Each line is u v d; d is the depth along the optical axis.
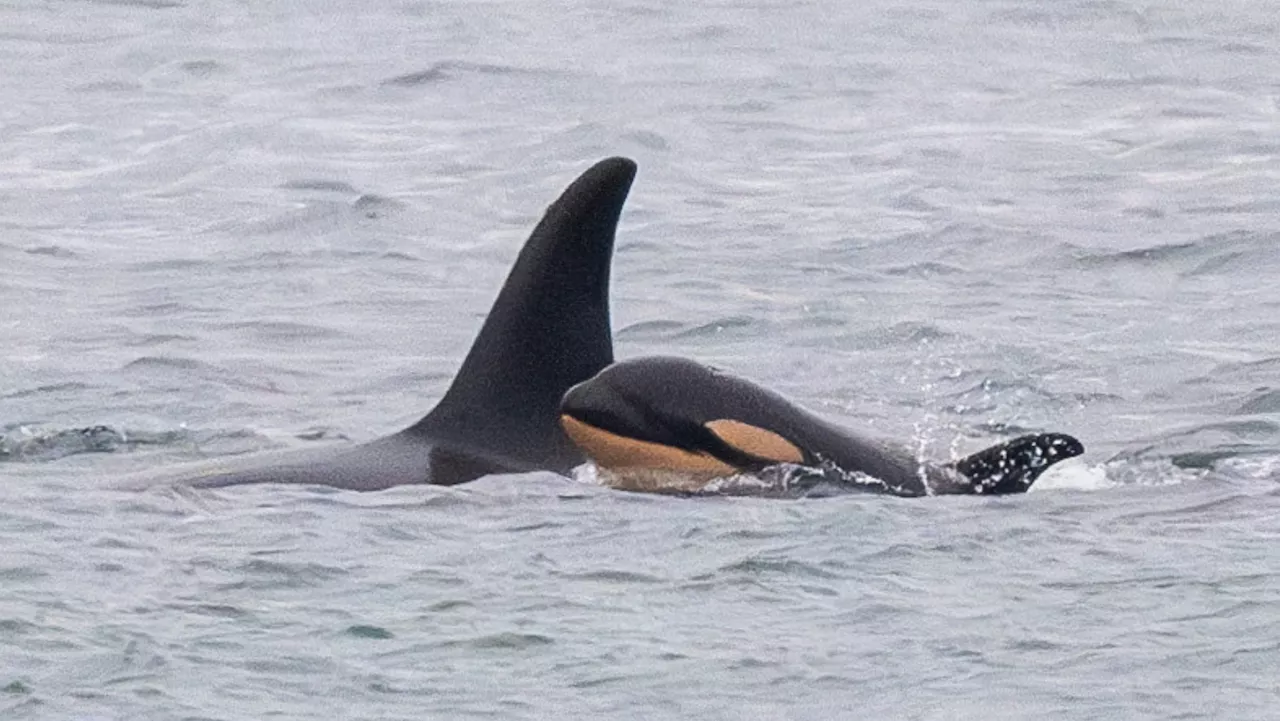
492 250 98.31
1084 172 112.12
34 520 54.91
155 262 95.06
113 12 164.12
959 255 95.56
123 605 47.91
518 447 60.47
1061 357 78.38
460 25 155.75
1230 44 149.25
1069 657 44.75
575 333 61.06
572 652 45.22
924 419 70.38
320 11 162.62
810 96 132.88
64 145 120.50
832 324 83.88
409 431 61.06
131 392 73.12
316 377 76.12
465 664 44.66
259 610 47.75
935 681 43.66
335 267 94.62
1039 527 54.38
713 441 58.94
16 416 69.62
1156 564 51.03
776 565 51.06
